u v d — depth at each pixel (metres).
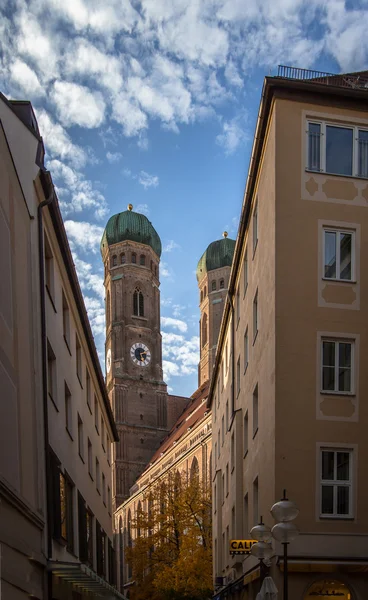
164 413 152.88
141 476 140.25
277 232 22.84
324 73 24.69
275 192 23.05
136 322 154.62
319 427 21.88
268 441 23.03
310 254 22.91
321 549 20.86
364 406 22.25
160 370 155.62
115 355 152.38
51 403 23.06
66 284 28.12
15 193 18.20
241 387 32.28
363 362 22.56
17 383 17.70
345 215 23.30
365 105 23.94
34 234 20.95
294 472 21.47
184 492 60.59
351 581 20.73
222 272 155.50
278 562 20.55
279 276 22.64
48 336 23.28
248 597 27.98
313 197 23.22
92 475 37.34
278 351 22.19
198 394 147.62
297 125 23.48
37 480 19.84
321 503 21.41
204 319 156.50
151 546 61.12
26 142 19.92
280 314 22.41
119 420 148.00
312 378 22.17
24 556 17.41
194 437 105.81
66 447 26.50
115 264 158.62
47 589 20.19
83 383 33.94
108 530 49.38
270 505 22.22
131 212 161.50
